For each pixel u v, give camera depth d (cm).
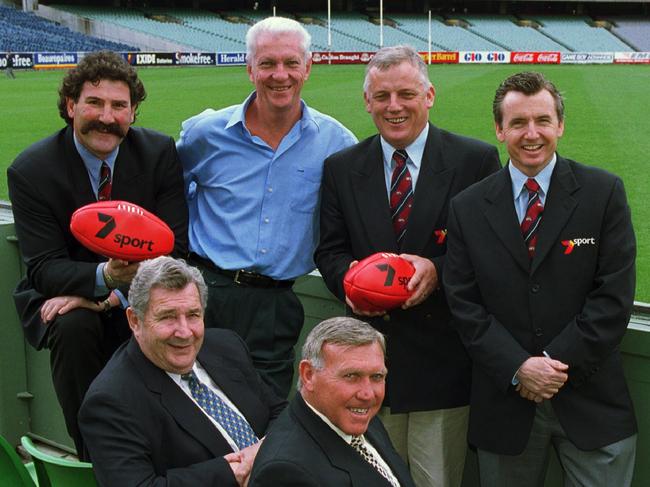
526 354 264
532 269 270
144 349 259
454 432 312
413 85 295
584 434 269
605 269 265
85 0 4300
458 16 4978
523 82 268
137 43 3903
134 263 293
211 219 341
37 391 421
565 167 273
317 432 224
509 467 283
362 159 312
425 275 290
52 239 308
